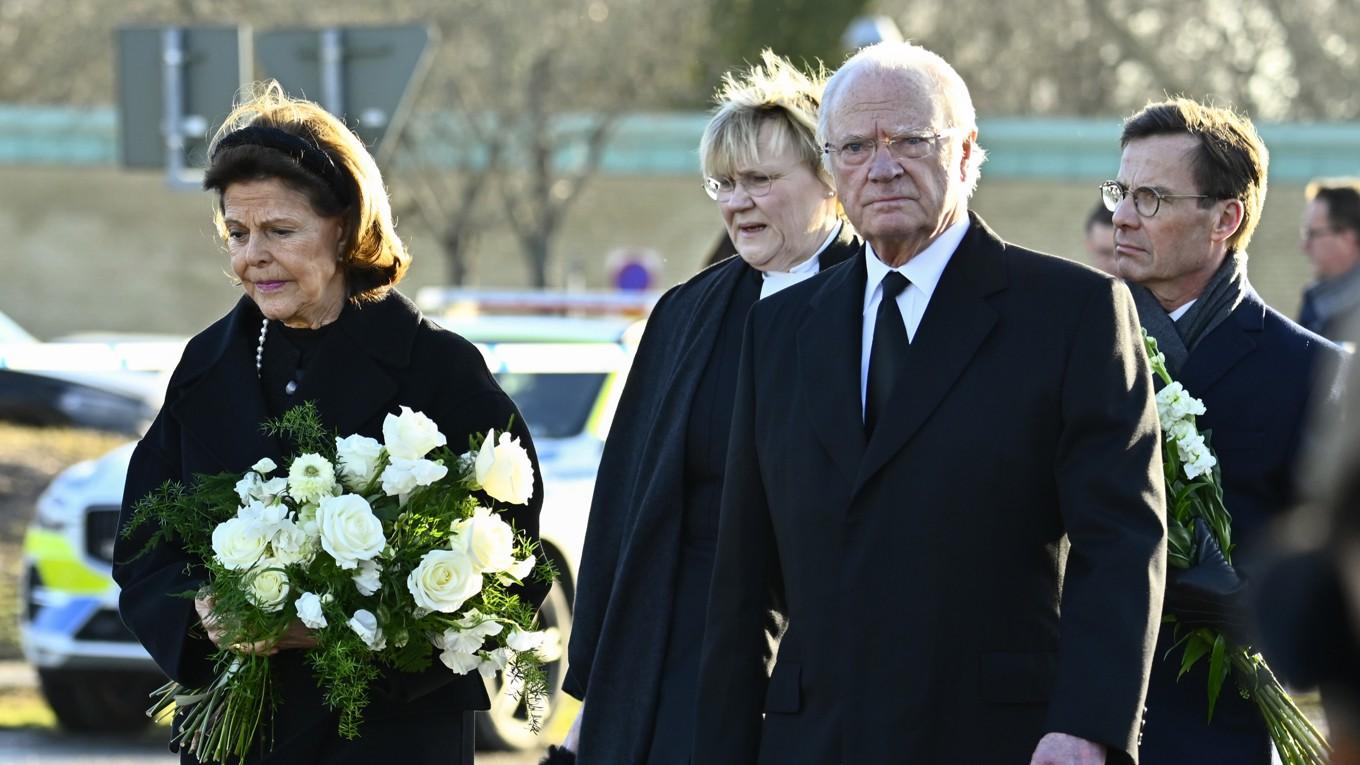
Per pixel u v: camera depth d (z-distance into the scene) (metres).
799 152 7.65
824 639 5.80
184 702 6.70
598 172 54.53
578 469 14.50
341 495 6.44
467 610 6.54
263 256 6.62
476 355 7.06
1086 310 5.75
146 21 52.69
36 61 55.09
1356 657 2.43
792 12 52.38
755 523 6.19
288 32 17.25
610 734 7.36
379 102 17.00
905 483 5.70
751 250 7.71
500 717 13.56
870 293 6.06
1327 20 63.56
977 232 6.02
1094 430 5.61
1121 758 5.37
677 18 51.28
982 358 5.76
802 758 5.80
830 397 5.92
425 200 50.38
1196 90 63.78
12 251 55.00
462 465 6.65
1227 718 6.95
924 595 5.64
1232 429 7.16
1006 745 5.60
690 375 7.53
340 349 6.80
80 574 14.04
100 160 55.09
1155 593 5.45
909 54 6.06
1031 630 5.67
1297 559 2.46
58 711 14.58
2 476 24.28
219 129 6.94
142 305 55.56
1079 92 64.75
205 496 6.50
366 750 6.56
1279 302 50.00
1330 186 14.14
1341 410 2.41
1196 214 7.30
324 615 6.29
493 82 48.12
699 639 7.31
